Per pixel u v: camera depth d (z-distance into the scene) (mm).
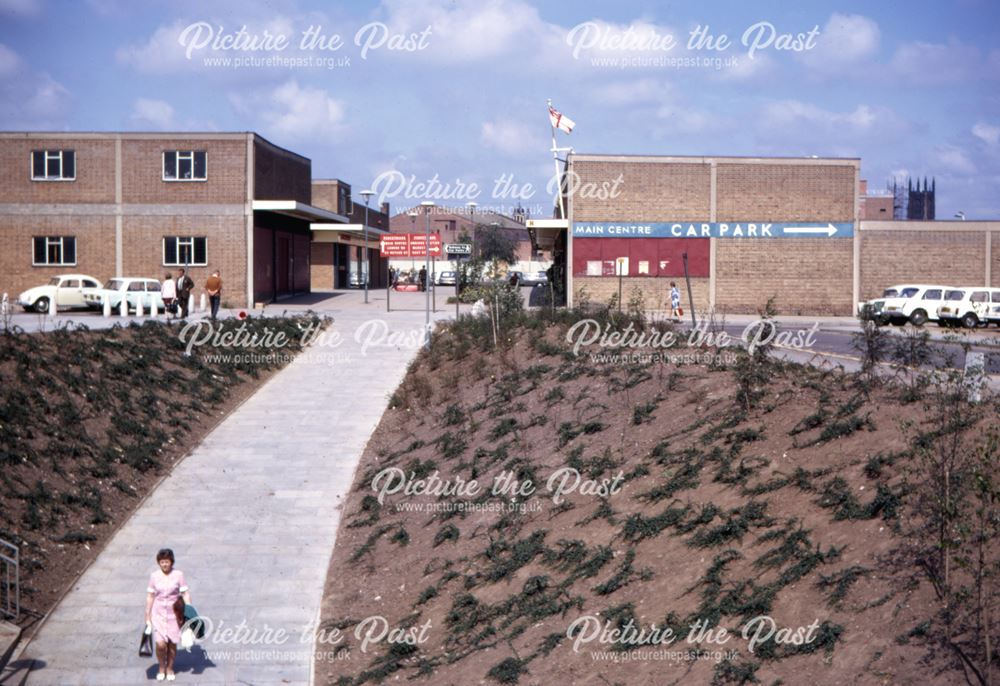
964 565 7688
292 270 50375
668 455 13211
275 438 20656
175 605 11367
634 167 44281
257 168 42688
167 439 19562
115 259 41969
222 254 41969
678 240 44406
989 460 8242
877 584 8594
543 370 20703
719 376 16281
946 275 45031
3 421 16984
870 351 13398
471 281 44594
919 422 11055
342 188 65188
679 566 10445
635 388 17109
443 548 13945
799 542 9781
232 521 16438
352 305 43844
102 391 19984
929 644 7633
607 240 44375
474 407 20031
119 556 15039
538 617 10781
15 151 41625
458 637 11305
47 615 13125
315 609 13477
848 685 7605
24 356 19641
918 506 9297
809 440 11828
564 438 15773
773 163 44281
